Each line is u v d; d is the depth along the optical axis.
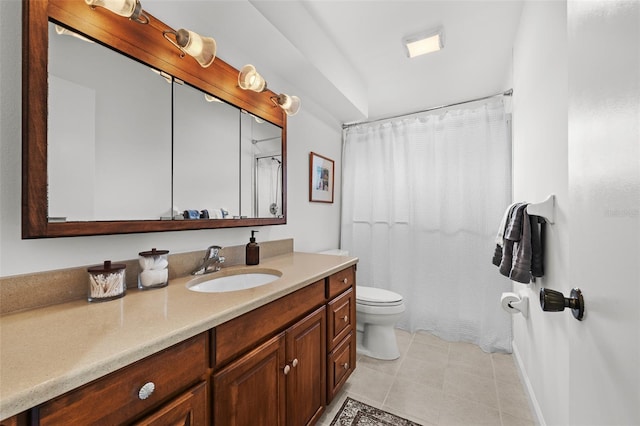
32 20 0.79
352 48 1.94
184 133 1.27
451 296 2.45
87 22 0.92
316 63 1.73
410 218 2.64
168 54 1.18
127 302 0.91
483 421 1.45
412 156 2.67
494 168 2.30
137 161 1.08
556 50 1.12
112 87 1.00
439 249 2.53
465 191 2.41
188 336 0.73
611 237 0.48
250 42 1.54
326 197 2.62
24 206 0.78
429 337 2.48
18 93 0.82
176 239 1.29
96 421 0.56
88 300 0.90
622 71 0.45
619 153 0.46
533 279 1.46
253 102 1.64
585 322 0.58
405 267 2.68
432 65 2.10
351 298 1.74
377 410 1.53
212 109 1.41
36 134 0.79
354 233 2.91
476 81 2.31
